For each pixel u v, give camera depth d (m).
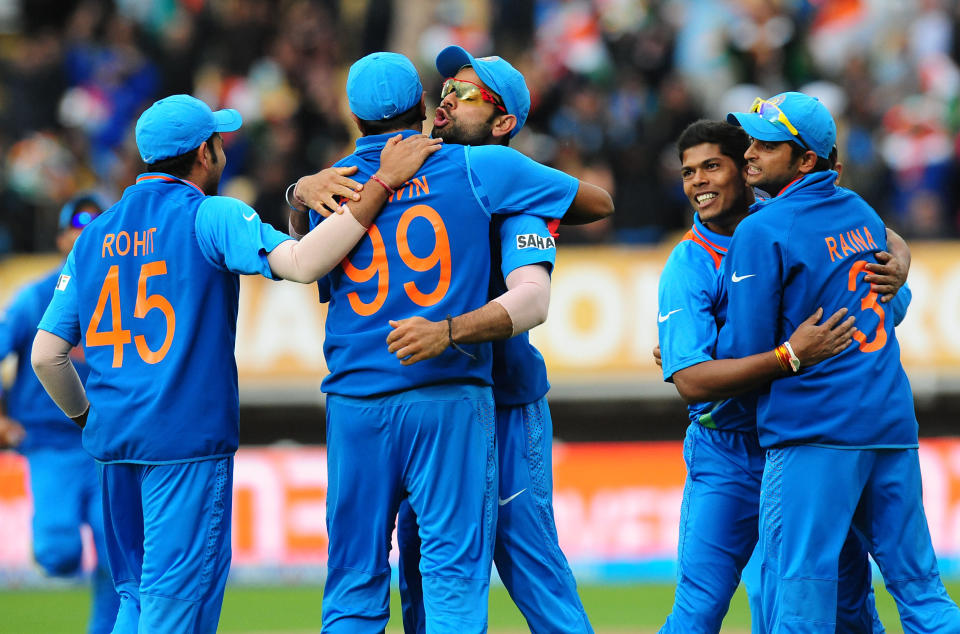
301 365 35.94
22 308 22.73
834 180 16.00
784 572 15.52
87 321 16.00
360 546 15.45
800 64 44.12
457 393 15.11
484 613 15.22
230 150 43.94
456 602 15.07
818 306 15.48
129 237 15.82
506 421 16.56
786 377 15.46
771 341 15.53
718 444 16.91
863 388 15.36
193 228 15.62
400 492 15.48
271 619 28.41
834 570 15.39
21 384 23.02
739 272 15.64
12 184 40.75
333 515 15.55
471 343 14.74
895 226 38.81
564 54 45.31
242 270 15.33
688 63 46.12
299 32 46.62
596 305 35.94
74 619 28.44
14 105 45.00
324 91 44.62
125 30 47.56
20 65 46.03
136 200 15.98
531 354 16.73
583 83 43.09
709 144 16.70
